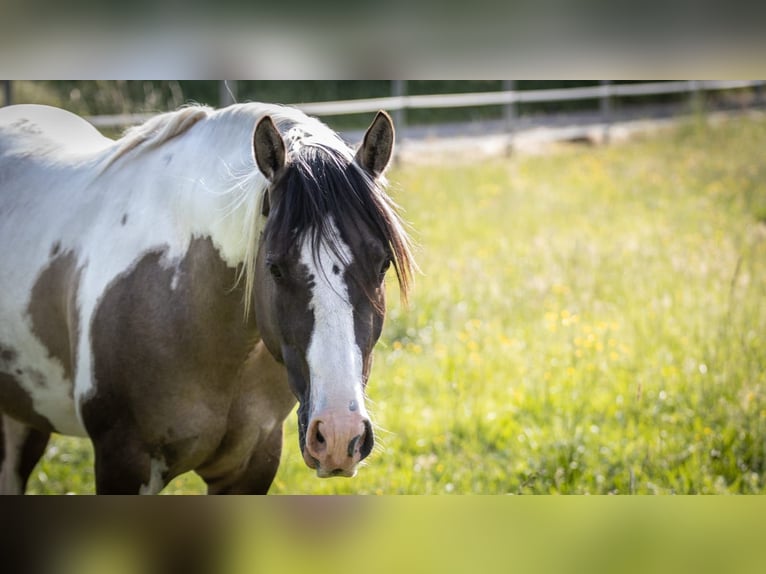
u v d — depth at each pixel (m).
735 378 5.94
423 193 12.88
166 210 3.54
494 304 7.88
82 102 13.66
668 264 8.88
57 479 5.43
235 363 3.49
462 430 5.81
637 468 5.09
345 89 21.61
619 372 6.43
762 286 7.66
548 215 11.59
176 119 3.77
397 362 6.86
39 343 3.89
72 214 3.87
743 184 12.98
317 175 2.89
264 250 2.96
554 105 23.56
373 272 2.86
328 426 2.67
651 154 16.22
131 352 3.46
